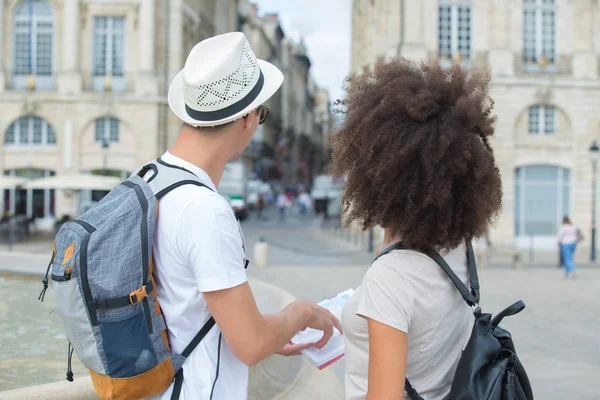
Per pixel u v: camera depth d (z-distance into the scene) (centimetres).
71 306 181
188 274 188
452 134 189
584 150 2503
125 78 2981
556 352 753
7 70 2948
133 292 180
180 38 3028
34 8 2948
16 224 2480
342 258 1966
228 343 188
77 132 2922
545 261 2006
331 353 242
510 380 185
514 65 2520
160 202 190
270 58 7431
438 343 190
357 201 205
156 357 185
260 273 1525
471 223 197
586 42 2544
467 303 199
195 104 198
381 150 196
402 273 186
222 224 186
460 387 183
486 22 2505
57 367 443
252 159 6138
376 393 178
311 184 11500
